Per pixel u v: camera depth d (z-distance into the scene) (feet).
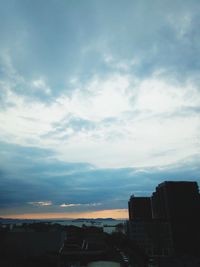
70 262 373.40
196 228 560.61
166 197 603.26
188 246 539.29
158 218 633.61
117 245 531.91
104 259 397.19
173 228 554.87
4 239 420.36
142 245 572.10
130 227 597.52
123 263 372.17
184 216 577.43
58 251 420.36
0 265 311.27
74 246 508.12
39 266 335.06
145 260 408.87
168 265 327.47
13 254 397.60
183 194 600.39
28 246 420.36
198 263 310.24
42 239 426.92
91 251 446.19
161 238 566.36
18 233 428.15
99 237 653.71
